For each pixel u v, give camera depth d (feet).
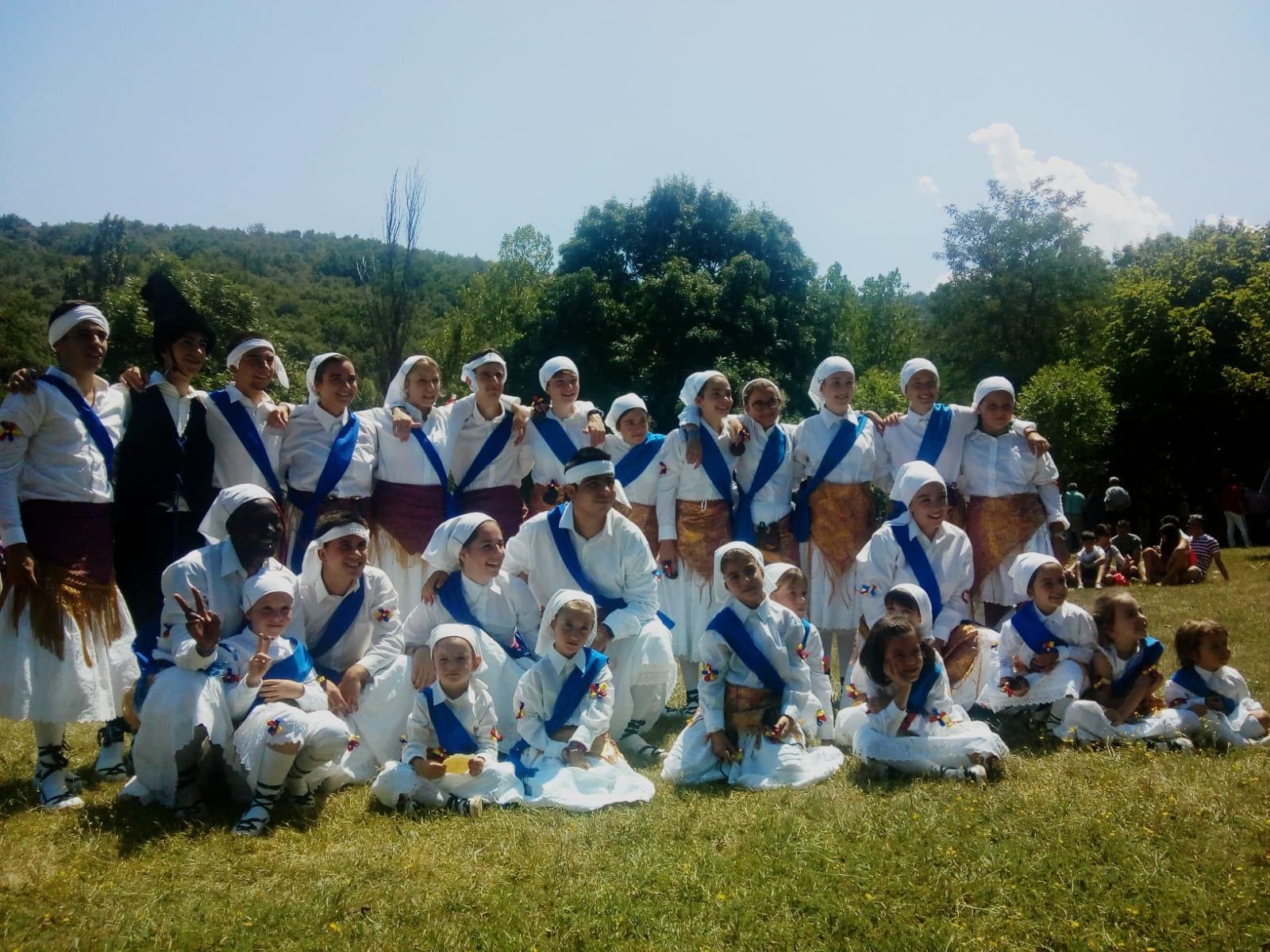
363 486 23.71
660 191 90.79
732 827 14.76
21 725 21.63
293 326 166.20
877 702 18.17
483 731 17.51
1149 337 103.24
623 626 20.58
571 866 13.39
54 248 272.92
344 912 12.25
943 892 12.16
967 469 25.16
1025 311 123.85
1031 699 20.01
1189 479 104.58
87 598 17.76
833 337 94.48
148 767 16.10
